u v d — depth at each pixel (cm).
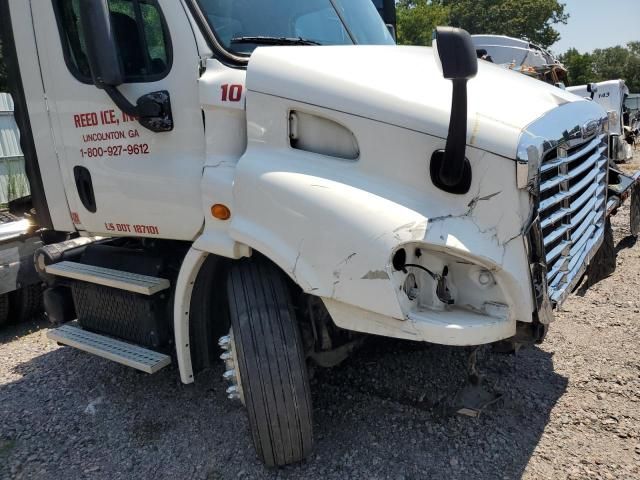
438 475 287
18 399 402
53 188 378
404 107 253
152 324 356
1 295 524
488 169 240
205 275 317
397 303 239
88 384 417
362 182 256
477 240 240
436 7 3781
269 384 275
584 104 319
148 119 307
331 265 249
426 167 248
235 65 299
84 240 459
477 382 305
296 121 275
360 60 297
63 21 345
